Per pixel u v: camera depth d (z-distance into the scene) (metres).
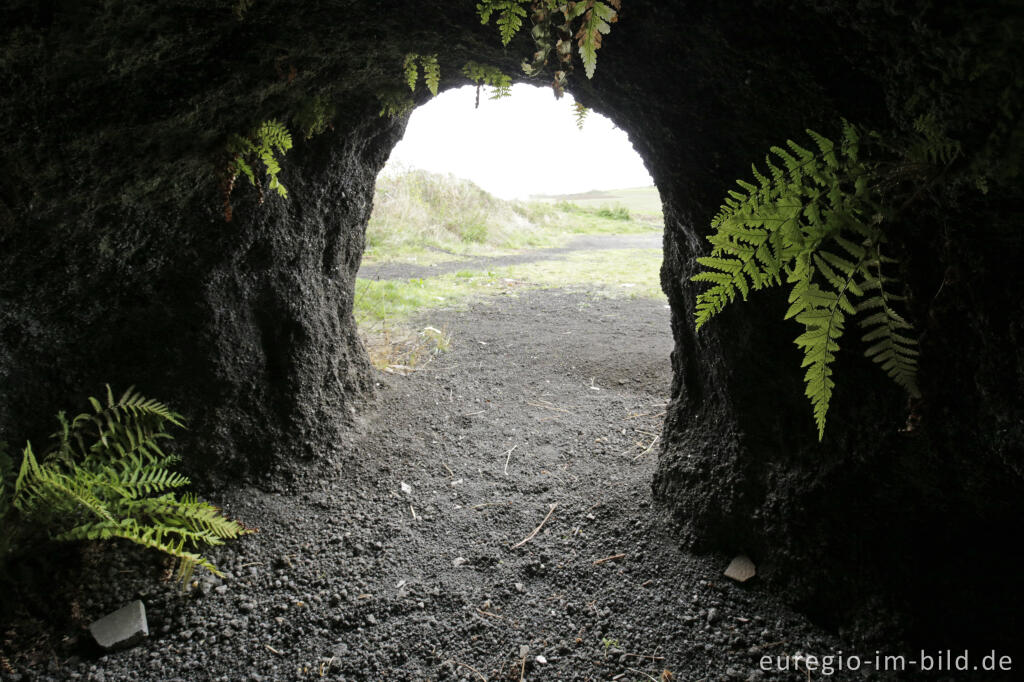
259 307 3.00
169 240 2.53
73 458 2.56
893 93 1.35
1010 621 1.83
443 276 8.62
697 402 2.76
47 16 1.52
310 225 3.14
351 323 3.91
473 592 2.53
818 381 1.26
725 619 2.30
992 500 1.72
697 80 1.83
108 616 2.27
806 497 2.17
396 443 3.71
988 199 1.26
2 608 2.17
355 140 3.16
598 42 1.43
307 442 3.24
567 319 6.61
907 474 1.86
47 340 2.39
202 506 2.49
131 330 2.61
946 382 1.61
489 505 3.15
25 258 2.12
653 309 7.02
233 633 2.28
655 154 2.20
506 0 1.56
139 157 2.10
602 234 14.84
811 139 1.70
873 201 1.36
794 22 1.47
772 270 1.24
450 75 2.66
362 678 2.12
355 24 2.00
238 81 2.07
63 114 1.79
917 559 1.99
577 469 3.48
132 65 1.79
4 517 2.23
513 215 13.99
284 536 2.80
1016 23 0.99
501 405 4.41
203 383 2.85
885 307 1.24
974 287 1.42
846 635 2.13
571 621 2.37
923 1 1.10
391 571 2.63
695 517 2.65
